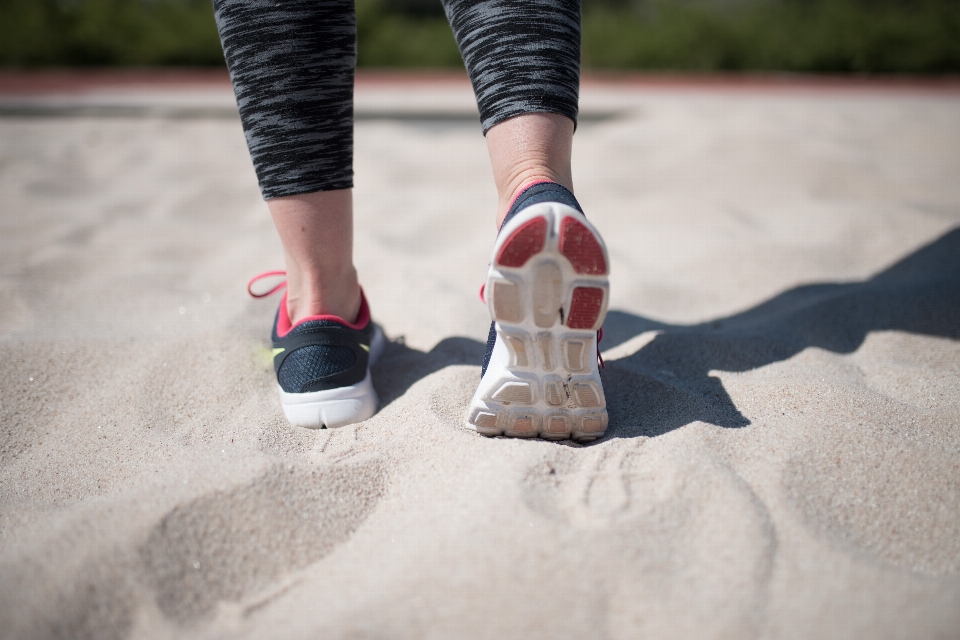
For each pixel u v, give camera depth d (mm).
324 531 974
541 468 1026
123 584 869
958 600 804
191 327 1600
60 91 5102
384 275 1976
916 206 2328
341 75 1169
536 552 871
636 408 1241
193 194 2863
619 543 882
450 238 2398
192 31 7047
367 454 1115
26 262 2072
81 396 1370
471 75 1132
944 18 6883
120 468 1149
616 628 790
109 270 2070
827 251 2025
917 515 949
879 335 1501
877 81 6199
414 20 9852
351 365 1251
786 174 2885
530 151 1081
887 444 1076
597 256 979
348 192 1249
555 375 1079
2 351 1473
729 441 1099
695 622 790
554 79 1081
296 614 839
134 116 4363
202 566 911
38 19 6965
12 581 864
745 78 6414
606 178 2963
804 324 1555
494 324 1106
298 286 1285
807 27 7133
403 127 4195
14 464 1199
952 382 1305
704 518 923
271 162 1183
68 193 2918
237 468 1060
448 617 804
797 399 1213
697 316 1728
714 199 2656
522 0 1079
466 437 1125
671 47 7102
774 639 767
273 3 1104
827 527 916
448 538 903
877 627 774
